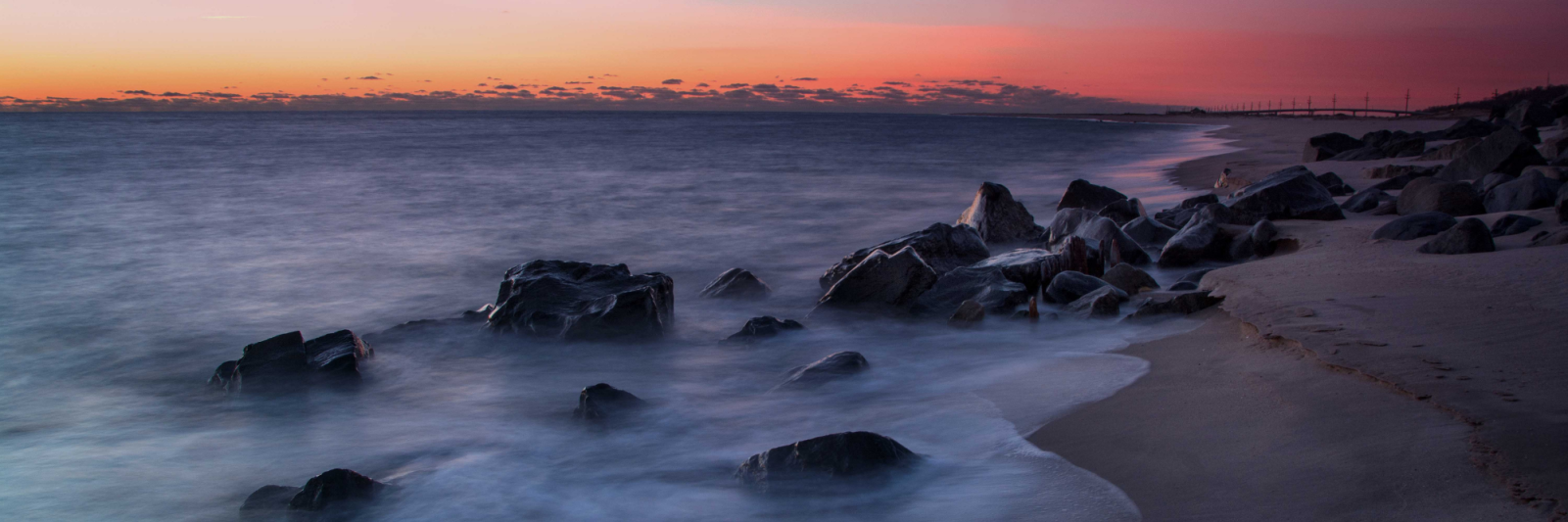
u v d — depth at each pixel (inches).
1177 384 201.8
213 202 815.7
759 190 918.4
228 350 308.8
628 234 598.5
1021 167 1248.8
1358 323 215.5
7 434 219.0
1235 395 184.7
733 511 157.4
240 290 413.7
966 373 242.1
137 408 238.8
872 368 248.1
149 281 434.6
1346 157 1032.8
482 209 754.2
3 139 2480.3
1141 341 253.3
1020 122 6766.7
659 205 783.1
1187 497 138.8
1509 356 177.8
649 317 289.6
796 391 231.0
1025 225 502.9
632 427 207.8
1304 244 384.2
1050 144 2127.2
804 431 202.4
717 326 321.7
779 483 159.9
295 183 1019.9
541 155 1651.1
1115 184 938.7
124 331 334.3
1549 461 126.5
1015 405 204.1
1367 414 157.9
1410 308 226.1
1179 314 272.5
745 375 256.4
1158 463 154.7
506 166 1331.2
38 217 700.0
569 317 287.4
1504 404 150.2
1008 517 140.9
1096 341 262.5
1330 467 139.3
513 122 5782.5
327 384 242.4
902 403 217.8
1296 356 201.3
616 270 327.0
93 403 243.9
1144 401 192.9
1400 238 363.6
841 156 1590.8
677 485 172.2
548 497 169.0
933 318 306.5
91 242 569.3
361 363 255.9
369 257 506.9
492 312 302.8
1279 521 124.3
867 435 164.1
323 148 1968.5
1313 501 128.6
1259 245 394.0
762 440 198.1
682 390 241.4
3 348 308.8
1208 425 169.3
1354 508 124.1
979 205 506.9
